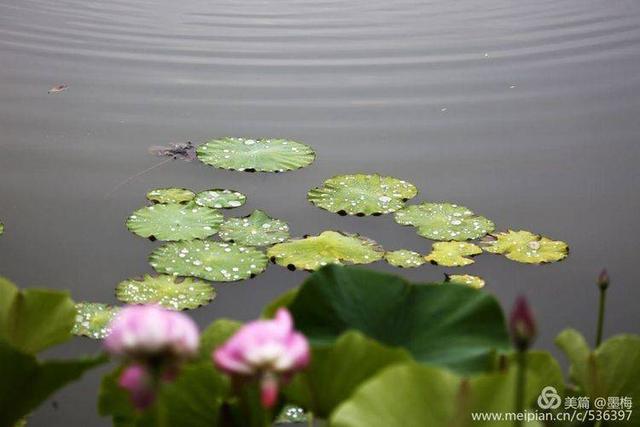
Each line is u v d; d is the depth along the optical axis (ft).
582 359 10.77
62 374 9.62
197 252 14.34
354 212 15.01
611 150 16.28
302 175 15.70
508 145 16.31
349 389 9.31
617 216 15.17
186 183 15.47
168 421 9.93
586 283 14.29
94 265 14.29
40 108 16.79
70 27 18.95
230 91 17.31
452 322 10.58
